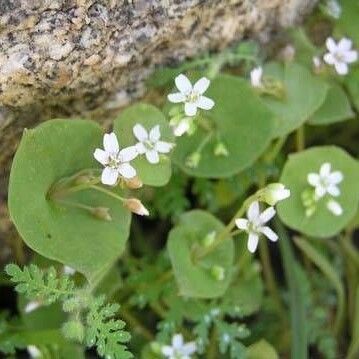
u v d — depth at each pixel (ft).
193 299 0.36
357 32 0.39
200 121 0.34
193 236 0.34
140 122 0.32
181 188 0.38
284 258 0.37
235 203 0.39
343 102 0.38
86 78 0.32
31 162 0.29
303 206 0.35
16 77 0.30
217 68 0.35
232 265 0.34
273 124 0.34
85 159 0.31
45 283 0.32
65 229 0.30
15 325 0.36
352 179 0.36
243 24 0.36
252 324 0.39
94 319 0.29
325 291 0.40
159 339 0.35
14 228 0.37
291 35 0.38
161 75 0.34
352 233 0.42
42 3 0.30
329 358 0.38
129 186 0.30
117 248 0.30
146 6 0.32
